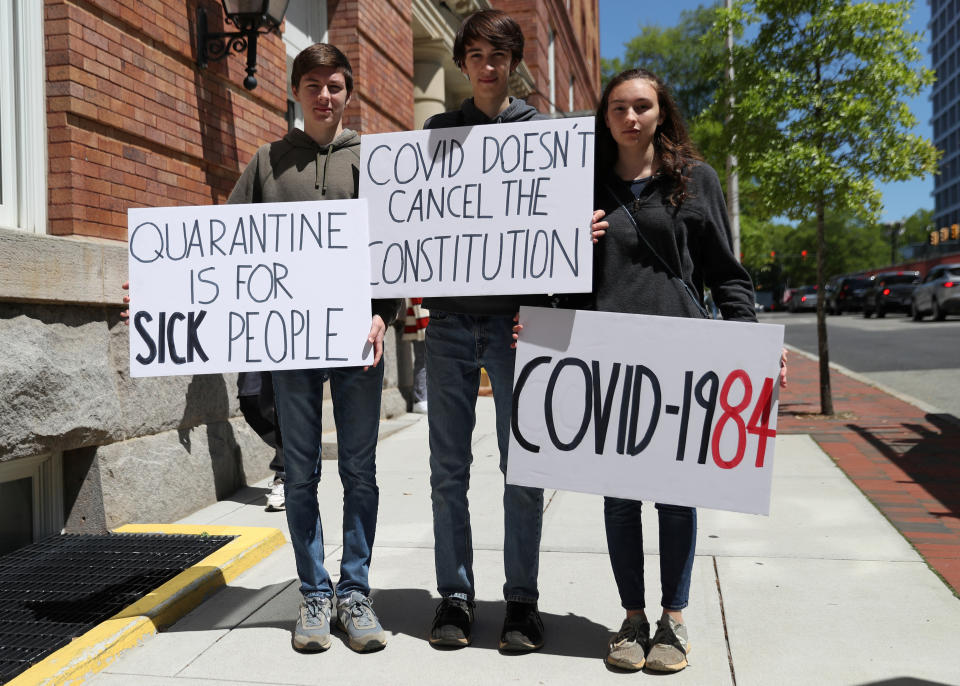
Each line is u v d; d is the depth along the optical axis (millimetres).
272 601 3314
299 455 2922
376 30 8203
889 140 7543
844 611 3078
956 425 7297
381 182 2896
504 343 2867
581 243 2713
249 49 5090
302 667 2707
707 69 8461
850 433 7004
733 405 2586
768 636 2873
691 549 2701
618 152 2770
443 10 10422
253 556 3779
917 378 11477
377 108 8289
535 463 2703
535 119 2863
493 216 2795
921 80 7559
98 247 4004
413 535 4211
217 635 2975
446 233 2840
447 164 2846
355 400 2939
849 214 8469
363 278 2867
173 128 4750
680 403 2617
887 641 2809
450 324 2877
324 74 2945
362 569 2984
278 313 2883
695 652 2762
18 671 2570
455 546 2912
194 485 4715
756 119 7941
